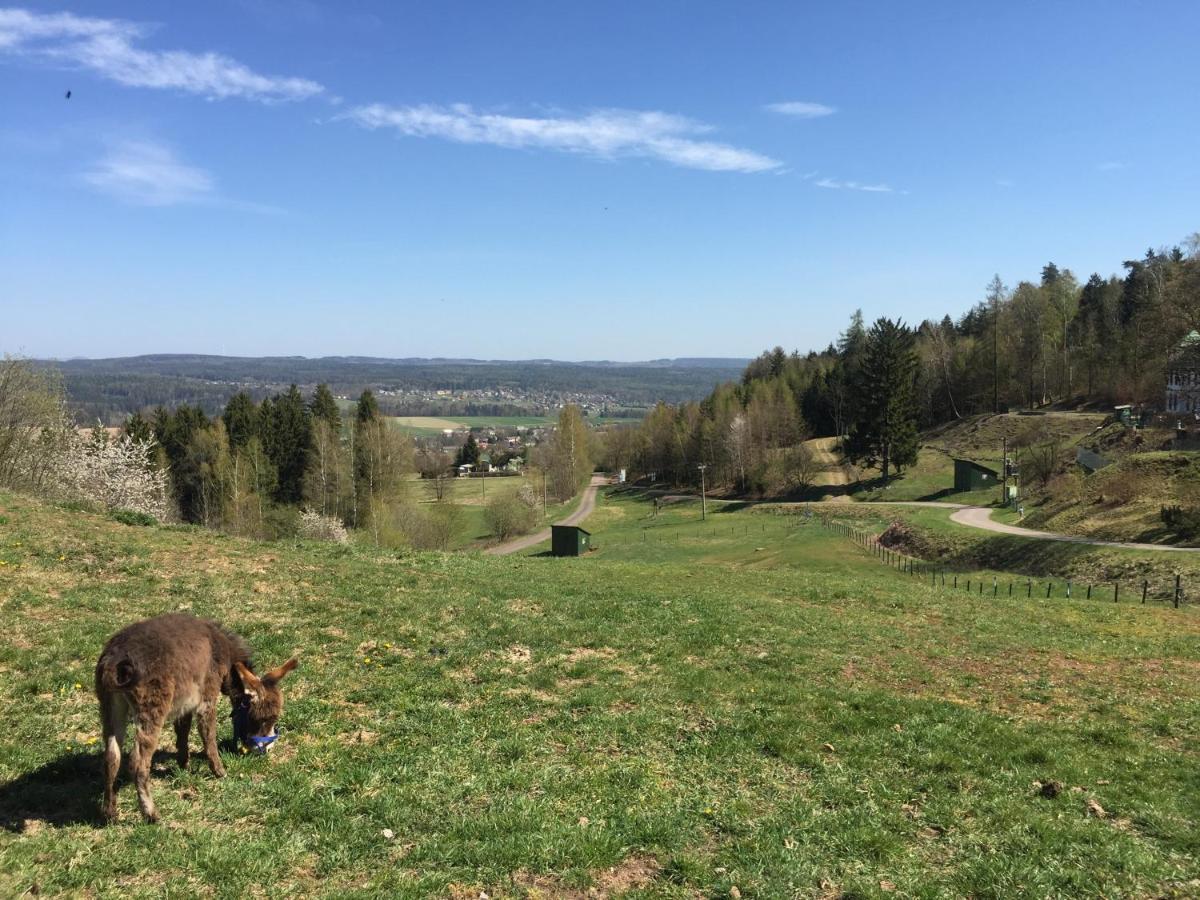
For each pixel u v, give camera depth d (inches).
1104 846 330.6
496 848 301.9
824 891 292.7
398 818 325.1
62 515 864.9
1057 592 1615.4
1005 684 616.7
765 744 438.9
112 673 299.7
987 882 299.4
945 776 406.9
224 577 735.1
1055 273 6692.9
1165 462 2496.3
